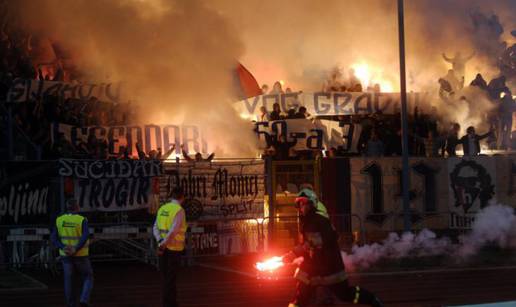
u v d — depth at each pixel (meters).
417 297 12.52
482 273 15.86
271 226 18.91
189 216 18.12
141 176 17.69
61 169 16.80
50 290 14.31
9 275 16.20
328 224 9.15
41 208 16.86
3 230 16.66
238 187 18.69
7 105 20.11
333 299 11.54
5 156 19.88
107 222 17.67
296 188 19.66
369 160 20.08
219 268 17.31
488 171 20.58
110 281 15.45
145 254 17.72
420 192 20.23
